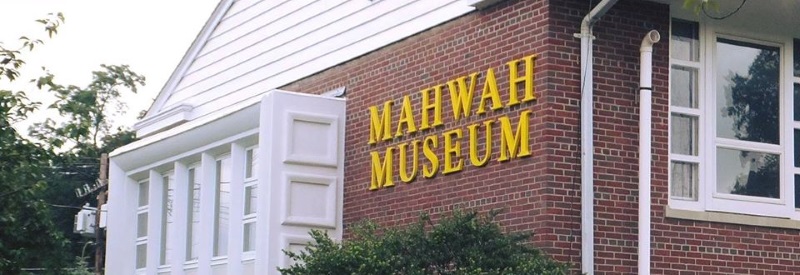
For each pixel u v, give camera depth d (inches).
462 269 594.6
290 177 788.6
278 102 792.3
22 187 794.2
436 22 744.3
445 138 723.4
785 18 697.6
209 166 869.2
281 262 777.6
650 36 665.0
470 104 708.7
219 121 848.9
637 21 679.1
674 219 675.4
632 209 666.2
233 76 951.6
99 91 2092.8
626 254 661.9
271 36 911.0
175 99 1030.4
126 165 962.7
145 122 1053.8
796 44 725.3
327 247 640.4
